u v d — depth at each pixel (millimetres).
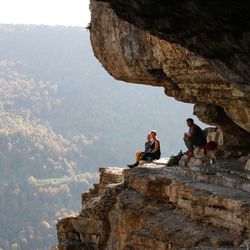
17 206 108812
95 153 132500
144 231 16047
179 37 9516
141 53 19250
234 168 16812
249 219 12641
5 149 125438
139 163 23016
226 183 15242
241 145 20047
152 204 17328
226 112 18047
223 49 9227
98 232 20547
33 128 142875
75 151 132625
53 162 126062
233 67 9469
